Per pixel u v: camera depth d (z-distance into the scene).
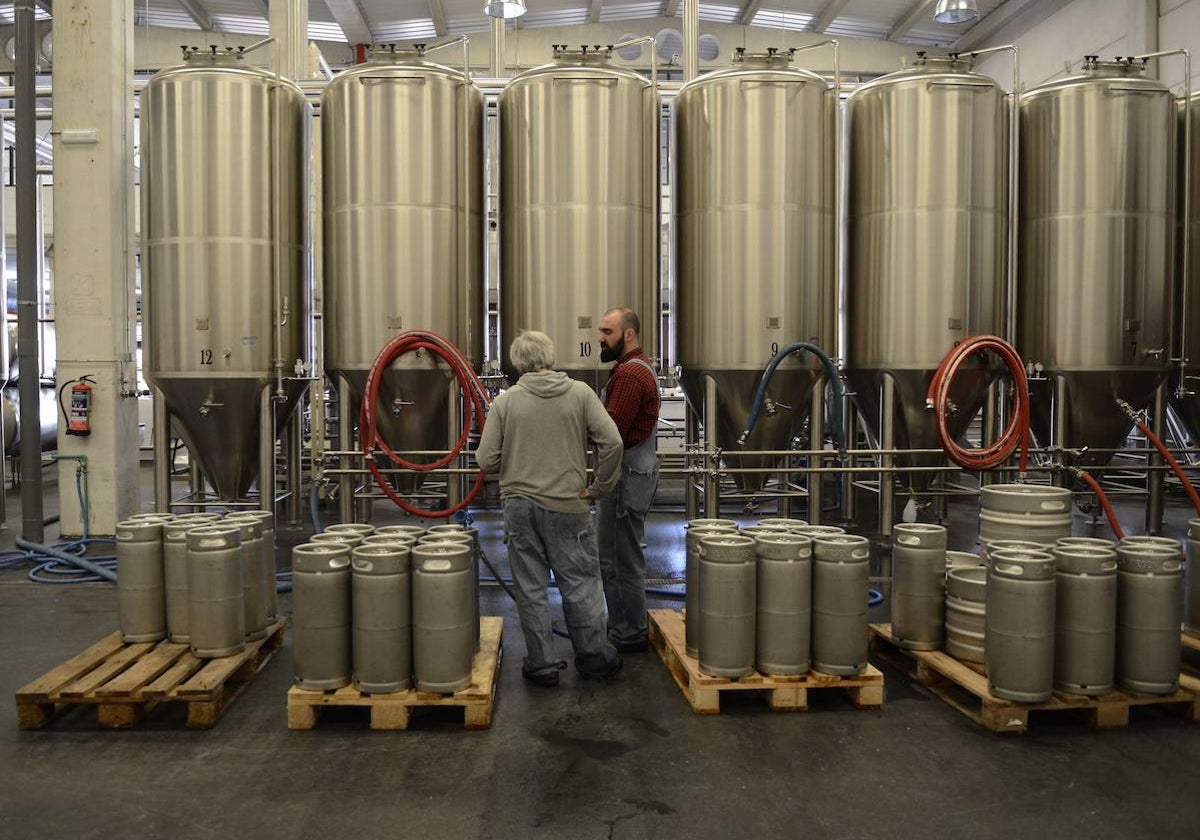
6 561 5.27
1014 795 2.42
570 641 3.84
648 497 3.61
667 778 2.52
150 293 5.04
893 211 5.18
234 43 12.00
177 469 9.59
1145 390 5.49
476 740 2.77
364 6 11.19
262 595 3.41
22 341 5.65
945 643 3.30
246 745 2.74
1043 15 10.89
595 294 4.96
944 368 4.84
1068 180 5.34
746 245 4.98
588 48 5.18
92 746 2.73
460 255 5.05
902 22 12.04
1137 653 2.90
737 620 3.00
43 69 11.22
